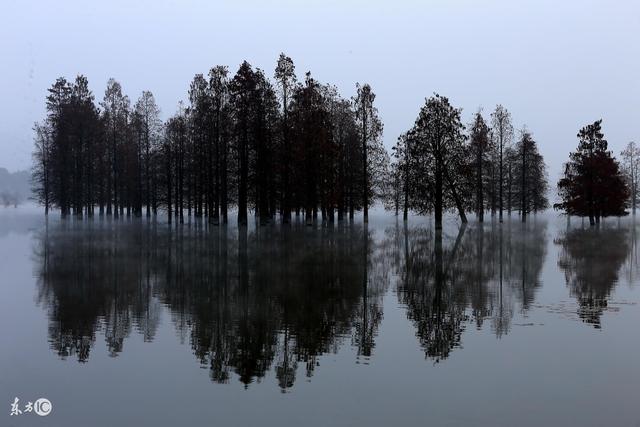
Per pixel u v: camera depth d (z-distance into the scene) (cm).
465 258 2344
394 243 3072
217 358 909
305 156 4556
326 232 3941
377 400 723
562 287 1603
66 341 1009
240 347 971
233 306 1318
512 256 2428
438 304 1351
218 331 1082
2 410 692
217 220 4744
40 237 3444
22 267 2012
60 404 711
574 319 1186
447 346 978
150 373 832
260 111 4488
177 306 1317
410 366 864
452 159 4556
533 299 1415
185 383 789
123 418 667
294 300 1396
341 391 755
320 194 4825
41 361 891
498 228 4781
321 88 5353
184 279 1725
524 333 1066
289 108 4597
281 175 4775
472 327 1118
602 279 1762
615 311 1271
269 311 1262
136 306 1316
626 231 4406
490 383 788
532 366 862
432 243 3094
